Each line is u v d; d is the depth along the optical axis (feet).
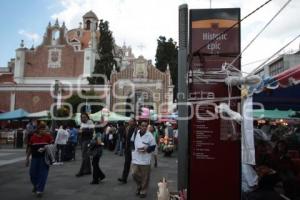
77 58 208.64
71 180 41.29
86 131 44.83
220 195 19.19
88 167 45.34
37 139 32.68
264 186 19.30
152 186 38.06
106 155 78.13
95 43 231.91
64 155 62.69
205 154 19.42
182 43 24.71
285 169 26.81
